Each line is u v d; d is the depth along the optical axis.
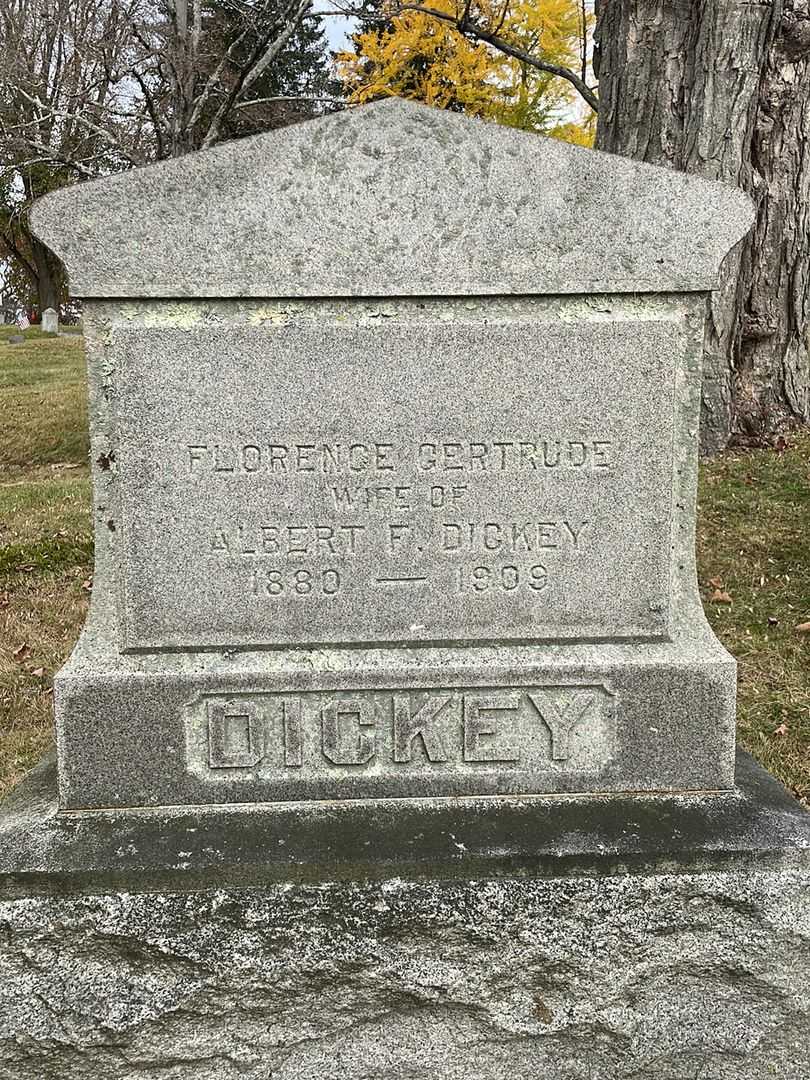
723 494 2.38
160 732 1.01
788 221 2.61
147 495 0.98
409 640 1.02
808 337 2.74
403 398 0.98
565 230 0.96
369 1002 0.91
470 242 0.95
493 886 0.93
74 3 6.51
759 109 2.54
